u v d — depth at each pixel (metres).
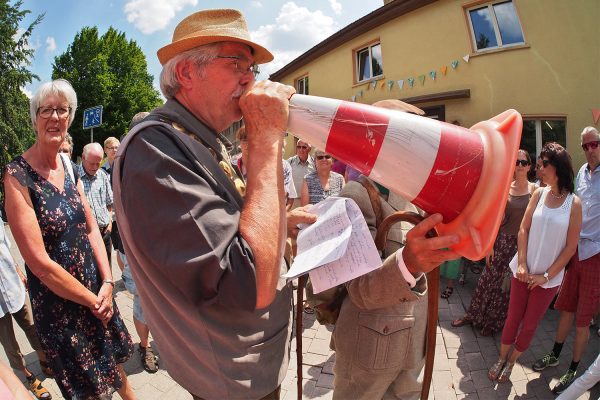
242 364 1.06
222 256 0.87
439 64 7.32
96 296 1.99
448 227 1.00
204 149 1.04
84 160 3.88
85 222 2.06
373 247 1.17
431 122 0.96
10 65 25.30
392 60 8.16
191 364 1.04
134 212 0.91
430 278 1.22
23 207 1.78
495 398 2.78
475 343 3.50
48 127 1.87
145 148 0.92
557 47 6.08
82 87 32.69
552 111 6.22
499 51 6.57
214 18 1.07
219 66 1.06
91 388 1.98
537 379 2.96
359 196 1.51
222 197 1.00
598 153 3.21
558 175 2.68
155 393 2.76
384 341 1.54
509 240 3.49
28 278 1.90
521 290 2.87
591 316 2.80
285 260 1.38
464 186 0.93
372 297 1.32
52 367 1.93
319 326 3.79
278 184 0.96
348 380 1.64
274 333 1.17
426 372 1.31
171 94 1.13
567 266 2.94
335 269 1.17
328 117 0.97
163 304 1.03
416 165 0.93
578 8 5.84
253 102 0.98
